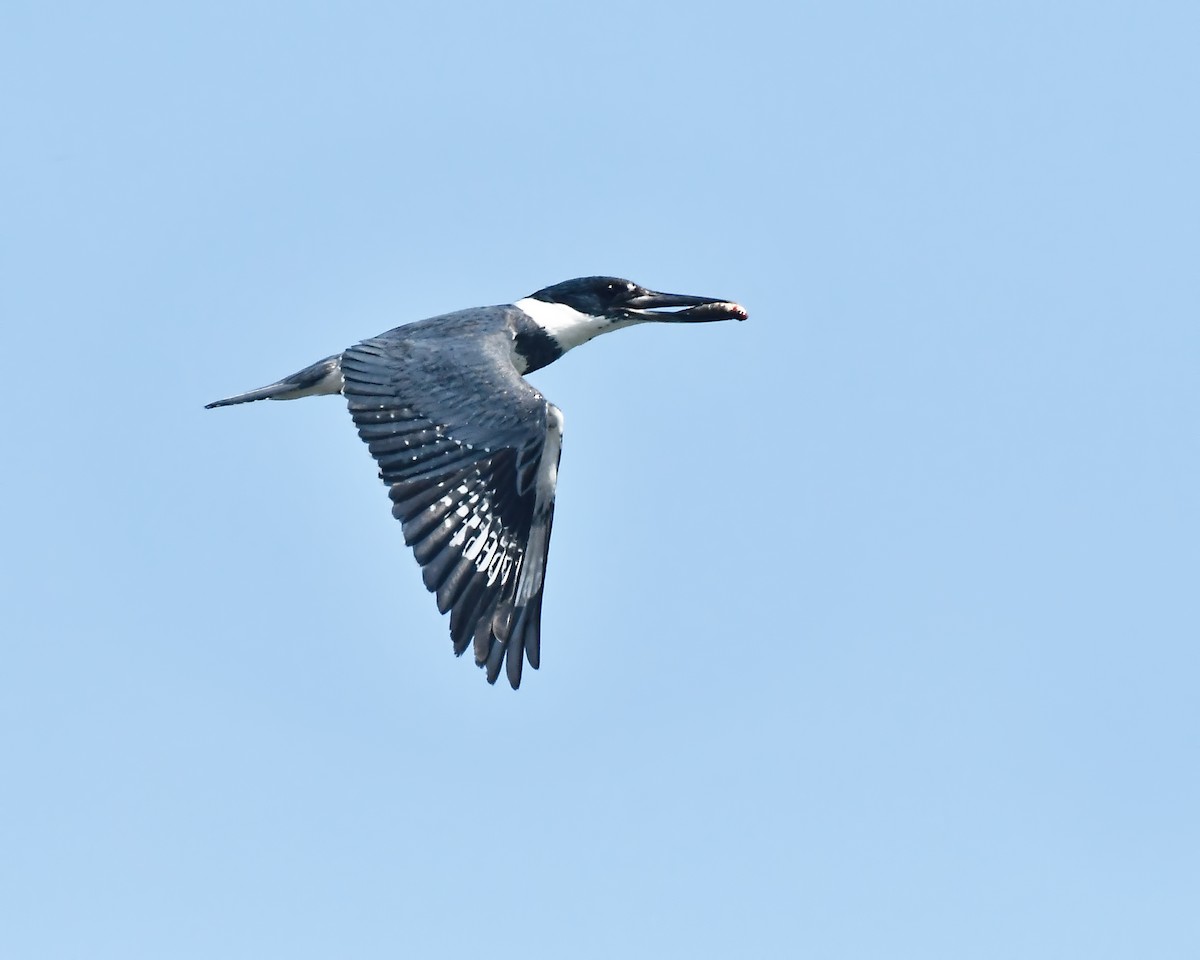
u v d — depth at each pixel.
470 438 12.96
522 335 15.35
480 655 12.60
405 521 12.69
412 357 13.41
